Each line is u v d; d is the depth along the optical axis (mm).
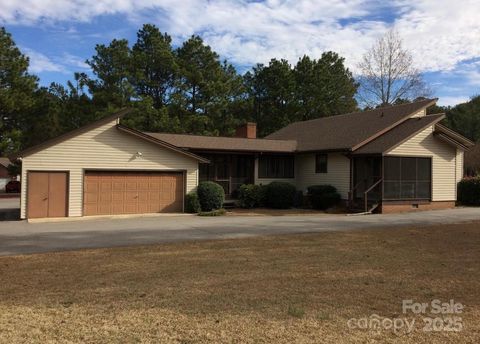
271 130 46031
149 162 21766
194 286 7859
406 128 24203
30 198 19359
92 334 5547
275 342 5328
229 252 11219
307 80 46406
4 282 8188
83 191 20297
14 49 37656
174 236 14008
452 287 7879
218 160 25750
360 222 17938
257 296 7238
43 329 5715
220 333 5594
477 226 16578
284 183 25219
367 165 24234
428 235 14266
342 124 28469
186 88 39750
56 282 8172
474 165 37781
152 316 6230
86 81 37219
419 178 23766
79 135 20219
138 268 9336
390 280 8344
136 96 37656
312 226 16594
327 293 7445
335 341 5379
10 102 35969
